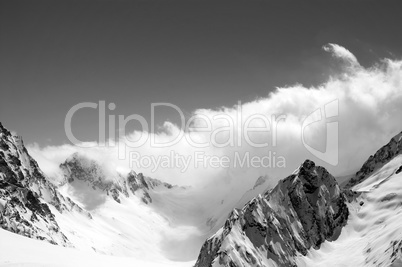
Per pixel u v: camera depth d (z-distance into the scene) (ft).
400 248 655.76
